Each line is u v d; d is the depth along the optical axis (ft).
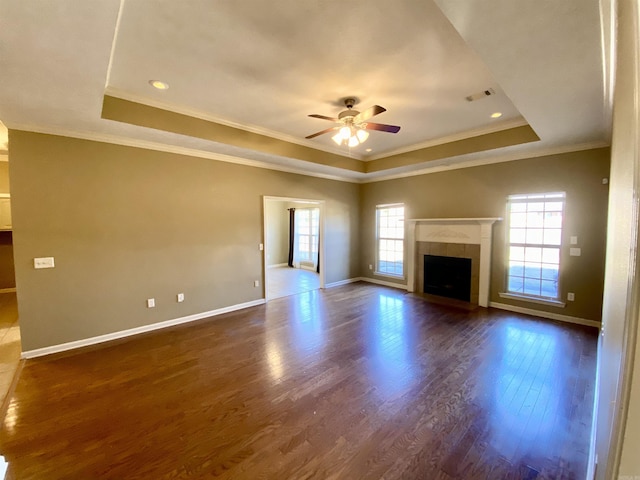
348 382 8.83
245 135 13.50
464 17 5.20
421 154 16.46
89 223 11.62
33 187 10.54
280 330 13.04
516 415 7.30
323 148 17.03
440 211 18.16
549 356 10.28
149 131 11.12
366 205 23.00
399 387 8.55
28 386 8.75
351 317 14.71
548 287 14.42
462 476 5.64
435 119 12.51
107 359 10.41
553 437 6.58
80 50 6.11
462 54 7.76
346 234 22.43
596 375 9.00
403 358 10.30
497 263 15.89
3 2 4.73
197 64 8.18
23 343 10.50
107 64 6.67
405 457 6.09
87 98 8.33
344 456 6.13
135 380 9.05
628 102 2.33
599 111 9.17
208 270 14.97
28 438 6.68
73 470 5.84
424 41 7.22
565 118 9.79
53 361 10.29
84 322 11.60
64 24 5.32
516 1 4.82
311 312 15.58
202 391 8.45
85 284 11.60
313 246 29.27
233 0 5.84
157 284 13.34
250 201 16.55
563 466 5.82
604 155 12.49
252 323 13.96
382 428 6.92
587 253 13.06
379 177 21.49
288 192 18.39
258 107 11.23
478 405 7.70
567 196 13.47
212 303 15.16
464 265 17.17
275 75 8.80
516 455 6.11
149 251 13.08
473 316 14.61
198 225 14.55
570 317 13.62
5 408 7.74
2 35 5.57
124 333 12.49
